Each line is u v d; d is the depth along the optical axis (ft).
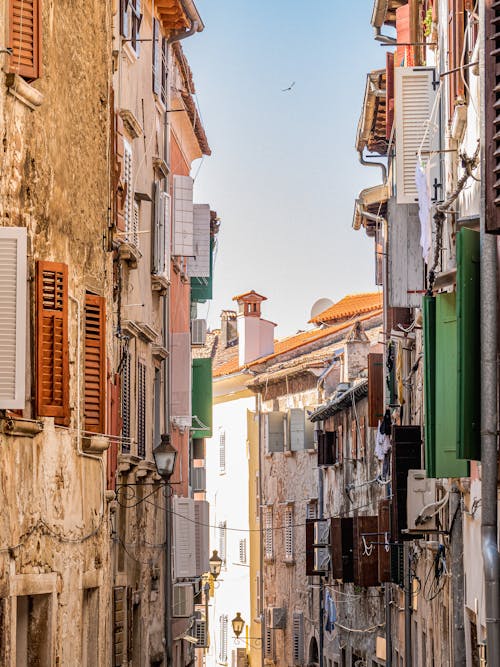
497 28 42.83
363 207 131.85
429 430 60.59
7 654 49.34
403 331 111.34
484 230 43.80
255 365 230.68
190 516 112.57
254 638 226.17
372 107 124.57
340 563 144.66
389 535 124.36
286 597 213.66
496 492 46.73
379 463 149.69
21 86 51.44
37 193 54.49
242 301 245.45
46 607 55.31
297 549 209.46
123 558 89.04
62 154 58.23
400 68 84.58
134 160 96.17
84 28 62.75
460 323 47.98
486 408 46.93
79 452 60.34
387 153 128.57
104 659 65.16
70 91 59.82
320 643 185.68
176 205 117.60
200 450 159.53
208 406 145.28
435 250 71.92
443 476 59.31
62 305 53.93
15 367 48.37
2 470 49.37
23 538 51.93
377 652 146.72
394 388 125.80
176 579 118.01
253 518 235.40
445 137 81.30
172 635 111.75
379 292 234.99
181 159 136.87
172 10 110.63
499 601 45.98
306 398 210.59
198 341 149.28
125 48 91.30
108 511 68.44
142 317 98.12
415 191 84.23
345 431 174.50
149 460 99.76
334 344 208.64
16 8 50.96
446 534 79.51
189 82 130.21
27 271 53.01
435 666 94.63
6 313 48.47
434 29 88.33
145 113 102.68
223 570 246.47
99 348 62.75
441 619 89.30
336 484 181.27
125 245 85.61
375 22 121.90
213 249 155.94
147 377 99.71
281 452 216.54
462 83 67.41
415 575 107.24
